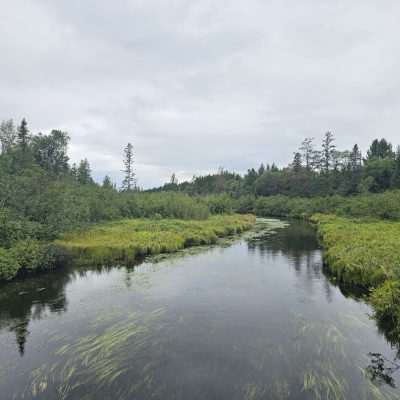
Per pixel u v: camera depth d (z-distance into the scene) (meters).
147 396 5.05
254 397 5.01
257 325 7.91
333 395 5.06
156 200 37.56
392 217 30.11
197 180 86.44
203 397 5.02
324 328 7.69
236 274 13.23
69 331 7.62
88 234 20.53
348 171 62.03
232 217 41.34
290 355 6.37
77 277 12.80
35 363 6.12
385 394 5.08
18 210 16.36
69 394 5.12
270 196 68.88
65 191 21.17
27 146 55.88
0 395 5.12
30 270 13.18
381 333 7.39
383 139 86.38
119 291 10.88
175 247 19.17
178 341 7.03
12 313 8.87
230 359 6.22
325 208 46.09
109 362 6.12
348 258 12.27
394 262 10.17
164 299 10.02
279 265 14.95
